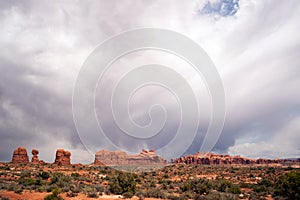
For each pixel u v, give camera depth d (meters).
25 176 34.03
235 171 57.78
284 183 25.73
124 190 22.56
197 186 27.94
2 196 18.58
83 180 34.34
